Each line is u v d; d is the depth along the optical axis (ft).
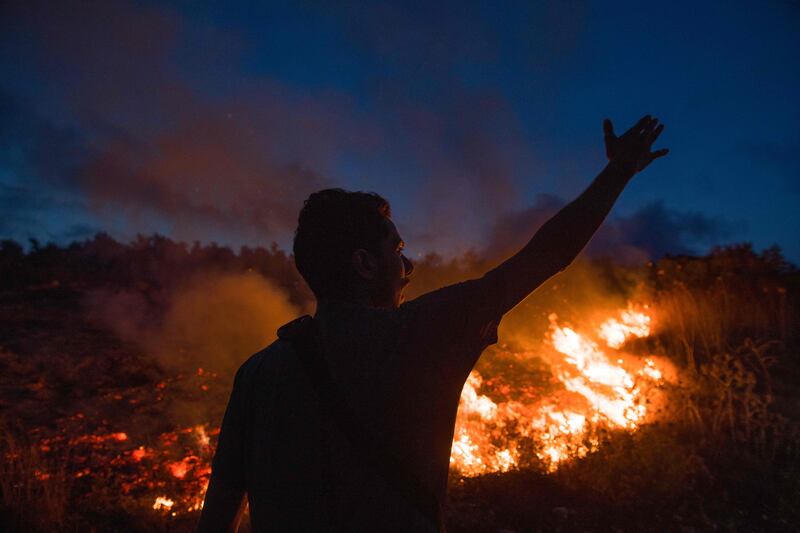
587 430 16.48
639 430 16.20
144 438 19.44
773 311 27.30
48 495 13.17
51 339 29.48
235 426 4.30
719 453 15.70
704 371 19.33
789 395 19.99
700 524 13.05
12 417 20.39
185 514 13.65
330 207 4.19
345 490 3.58
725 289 29.01
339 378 3.75
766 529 12.85
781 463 15.35
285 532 3.70
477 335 3.76
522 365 26.89
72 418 20.66
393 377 3.67
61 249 47.26
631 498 13.82
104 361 26.73
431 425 3.67
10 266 40.78
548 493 14.25
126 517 13.33
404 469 3.57
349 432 3.61
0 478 13.98
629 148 4.29
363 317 3.91
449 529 12.81
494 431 17.57
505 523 13.20
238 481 4.34
